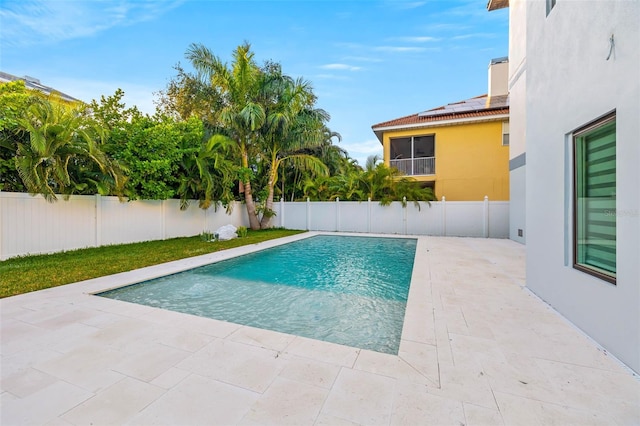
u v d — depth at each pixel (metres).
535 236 4.80
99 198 9.81
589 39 3.29
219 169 12.40
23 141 7.99
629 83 2.68
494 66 15.88
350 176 15.86
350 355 2.95
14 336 3.32
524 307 4.23
